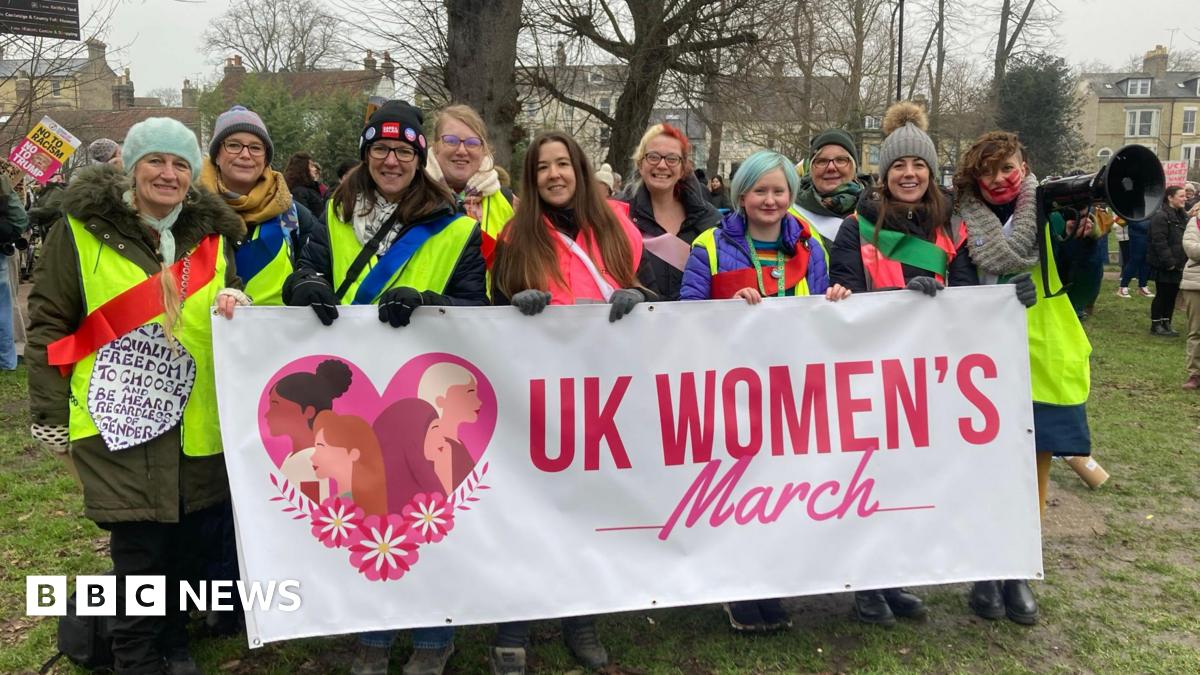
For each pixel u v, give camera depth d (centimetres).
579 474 301
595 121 1880
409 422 288
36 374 262
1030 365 345
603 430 303
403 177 289
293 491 279
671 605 304
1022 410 330
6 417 639
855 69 2136
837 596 370
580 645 310
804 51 1828
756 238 334
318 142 2620
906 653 322
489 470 294
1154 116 6525
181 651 295
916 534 324
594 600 299
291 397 279
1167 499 494
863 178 505
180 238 278
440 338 290
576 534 301
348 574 283
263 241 339
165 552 278
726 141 2009
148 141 263
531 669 308
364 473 285
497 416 295
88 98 3741
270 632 278
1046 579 388
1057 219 349
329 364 282
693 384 309
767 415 315
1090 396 757
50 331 262
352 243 294
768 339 315
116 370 263
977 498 329
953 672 309
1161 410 705
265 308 276
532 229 306
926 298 325
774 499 315
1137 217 314
